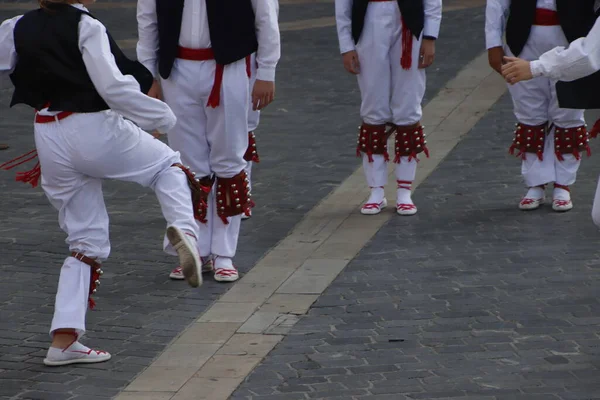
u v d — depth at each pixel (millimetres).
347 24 12266
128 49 22891
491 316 9234
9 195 13570
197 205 10227
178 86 10000
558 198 12375
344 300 9781
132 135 8055
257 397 7816
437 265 10648
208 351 8719
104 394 7949
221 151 10180
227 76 9906
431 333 8906
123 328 9258
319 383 8008
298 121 17406
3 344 8898
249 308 9688
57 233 12039
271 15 9898
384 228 11992
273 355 8602
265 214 12672
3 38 8008
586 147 12305
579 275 10211
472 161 14656
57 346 8414
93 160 7961
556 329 8898
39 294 10109
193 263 7730
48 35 7844
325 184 13906
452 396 7691
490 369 8133
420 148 12391
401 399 7668
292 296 9945
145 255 11250
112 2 29016
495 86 19047
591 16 11656
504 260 10719
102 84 7746
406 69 12039
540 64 8156
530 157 12391
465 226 11922
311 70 21219
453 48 22422
